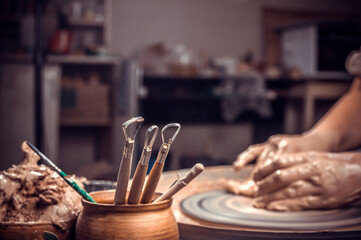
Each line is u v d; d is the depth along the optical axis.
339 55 5.11
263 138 5.69
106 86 4.20
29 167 0.59
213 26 5.43
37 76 2.52
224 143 5.62
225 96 4.88
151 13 5.13
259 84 4.95
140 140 5.04
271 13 5.68
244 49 5.59
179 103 5.30
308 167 0.80
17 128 3.71
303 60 5.16
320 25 4.98
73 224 0.56
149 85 5.05
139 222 0.48
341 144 1.12
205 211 0.81
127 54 5.05
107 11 4.29
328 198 0.79
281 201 0.80
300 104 5.36
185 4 5.28
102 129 4.60
